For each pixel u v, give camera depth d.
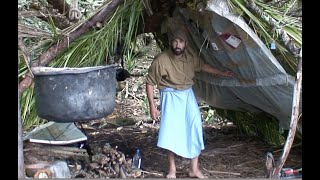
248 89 4.60
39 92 3.69
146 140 5.52
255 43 3.87
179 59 4.00
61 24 4.49
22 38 3.91
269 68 4.09
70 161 3.97
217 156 4.91
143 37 5.45
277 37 3.84
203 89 5.14
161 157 4.80
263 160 4.75
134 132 5.98
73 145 4.14
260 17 3.79
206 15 3.95
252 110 5.30
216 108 5.91
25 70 3.87
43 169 3.45
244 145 5.36
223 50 4.19
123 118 6.74
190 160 4.35
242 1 3.75
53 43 4.12
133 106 7.42
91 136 5.73
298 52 3.73
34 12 4.14
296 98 3.55
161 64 3.96
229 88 4.79
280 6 4.20
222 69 4.50
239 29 3.84
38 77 3.66
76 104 3.63
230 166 4.56
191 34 4.34
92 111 3.70
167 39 4.97
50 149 3.89
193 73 4.11
